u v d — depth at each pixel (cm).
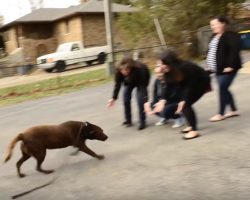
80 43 2728
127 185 513
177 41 2147
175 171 535
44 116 1076
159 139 686
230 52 685
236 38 682
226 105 762
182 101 644
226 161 543
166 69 625
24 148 567
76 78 1953
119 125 830
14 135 887
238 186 464
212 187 471
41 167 619
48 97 1462
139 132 750
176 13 2077
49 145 573
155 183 506
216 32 687
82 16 3516
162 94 677
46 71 2670
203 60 1939
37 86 1836
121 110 999
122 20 2295
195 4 2047
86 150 608
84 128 599
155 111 656
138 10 2197
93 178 553
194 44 2073
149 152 627
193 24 2080
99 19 3597
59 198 502
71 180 555
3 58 3903
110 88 1452
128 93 786
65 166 613
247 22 2322
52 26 3931
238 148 587
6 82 2338
